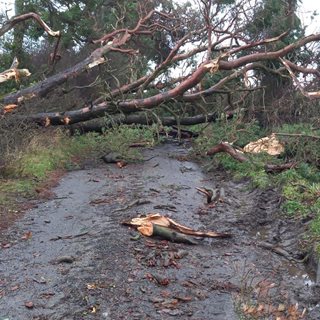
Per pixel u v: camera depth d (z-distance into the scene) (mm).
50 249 5820
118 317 4324
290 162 9898
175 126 14008
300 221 6816
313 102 11836
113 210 7348
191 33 11867
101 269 5219
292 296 4887
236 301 4691
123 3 17969
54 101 12227
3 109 9703
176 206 7711
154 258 5566
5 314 4348
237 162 10477
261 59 10688
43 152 10273
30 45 18500
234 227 6918
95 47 17641
